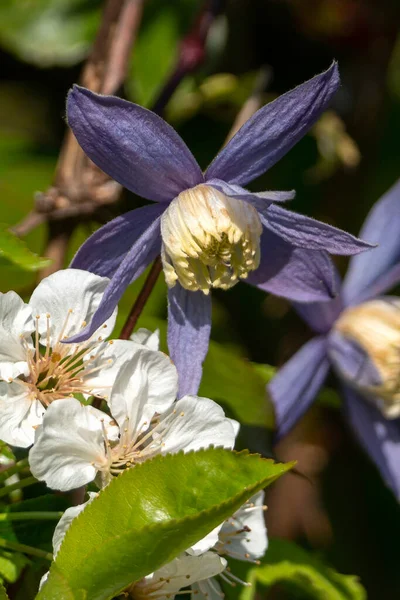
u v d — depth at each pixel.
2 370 0.47
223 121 0.62
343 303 0.55
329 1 0.62
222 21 0.61
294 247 0.49
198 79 0.60
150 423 0.47
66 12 0.62
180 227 0.48
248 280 0.49
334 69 0.47
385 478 0.55
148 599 0.47
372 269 0.56
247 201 0.48
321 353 0.55
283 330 0.62
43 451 0.46
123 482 0.45
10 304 0.47
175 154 0.48
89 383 0.47
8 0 0.62
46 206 0.54
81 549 0.45
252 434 0.52
